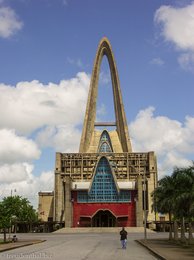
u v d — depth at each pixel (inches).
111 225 5093.5
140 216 4864.7
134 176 6151.6
